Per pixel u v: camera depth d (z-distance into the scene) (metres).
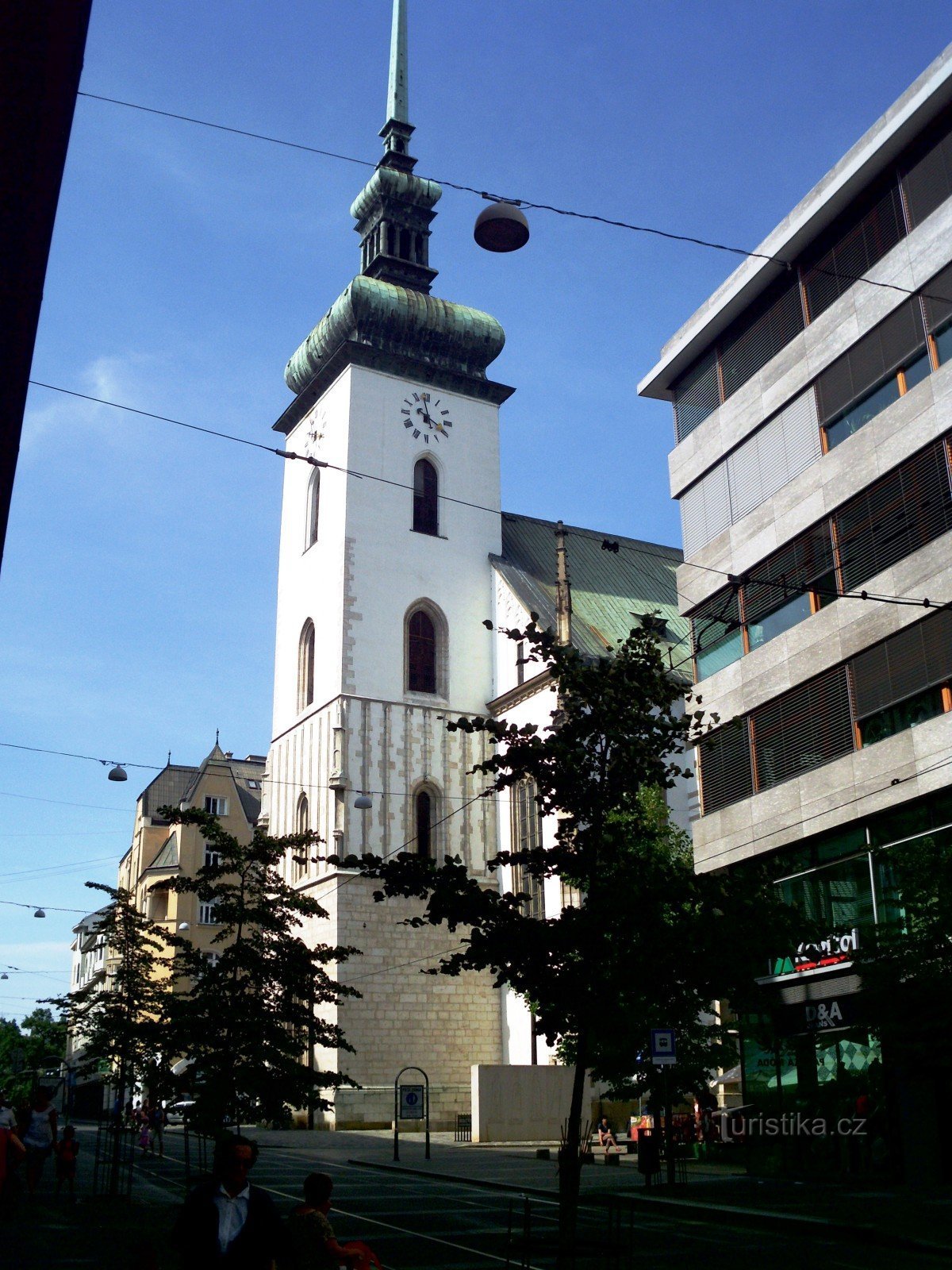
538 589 62.84
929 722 29.17
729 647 37.16
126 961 27.77
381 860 18.91
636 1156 39.59
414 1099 38.59
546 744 19.22
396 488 64.06
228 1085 21.62
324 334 67.12
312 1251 10.95
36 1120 25.80
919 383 30.78
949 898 24.44
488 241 19.34
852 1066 30.42
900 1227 20.12
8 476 8.78
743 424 37.56
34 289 7.87
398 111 72.50
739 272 37.31
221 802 85.06
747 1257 17.83
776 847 33.94
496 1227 21.31
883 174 32.69
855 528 32.59
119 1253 17.44
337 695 59.00
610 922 18.20
